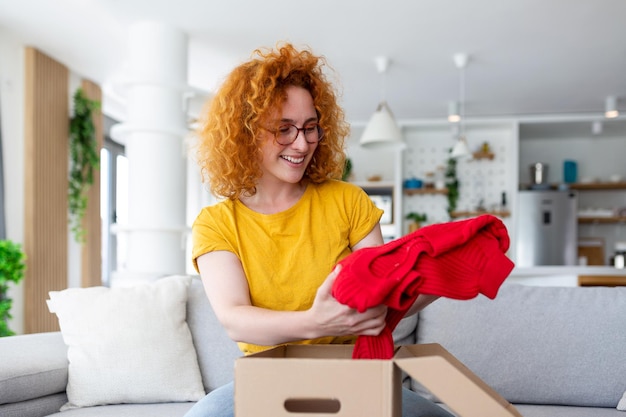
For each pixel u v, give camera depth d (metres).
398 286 0.89
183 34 4.23
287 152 1.25
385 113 4.61
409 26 4.26
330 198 1.36
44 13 4.12
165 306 2.06
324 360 0.84
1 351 1.92
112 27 4.34
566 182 7.36
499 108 6.81
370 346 0.97
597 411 1.79
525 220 6.97
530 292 2.00
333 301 0.94
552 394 1.86
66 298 2.04
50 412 1.89
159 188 3.99
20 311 4.69
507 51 4.81
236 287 1.22
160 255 3.99
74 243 5.51
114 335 1.97
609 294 1.96
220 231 1.28
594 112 6.95
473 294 0.90
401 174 7.15
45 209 4.94
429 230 0.94
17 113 4.72
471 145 7.39
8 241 3.88
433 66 5.20
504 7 3.93
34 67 4.79
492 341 1.92
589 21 4.16
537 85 5.82
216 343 2.08
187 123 4.24
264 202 1.34
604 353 1.86
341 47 4.68
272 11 3.95
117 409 1.88
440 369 0.83
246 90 1.27
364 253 0.95
